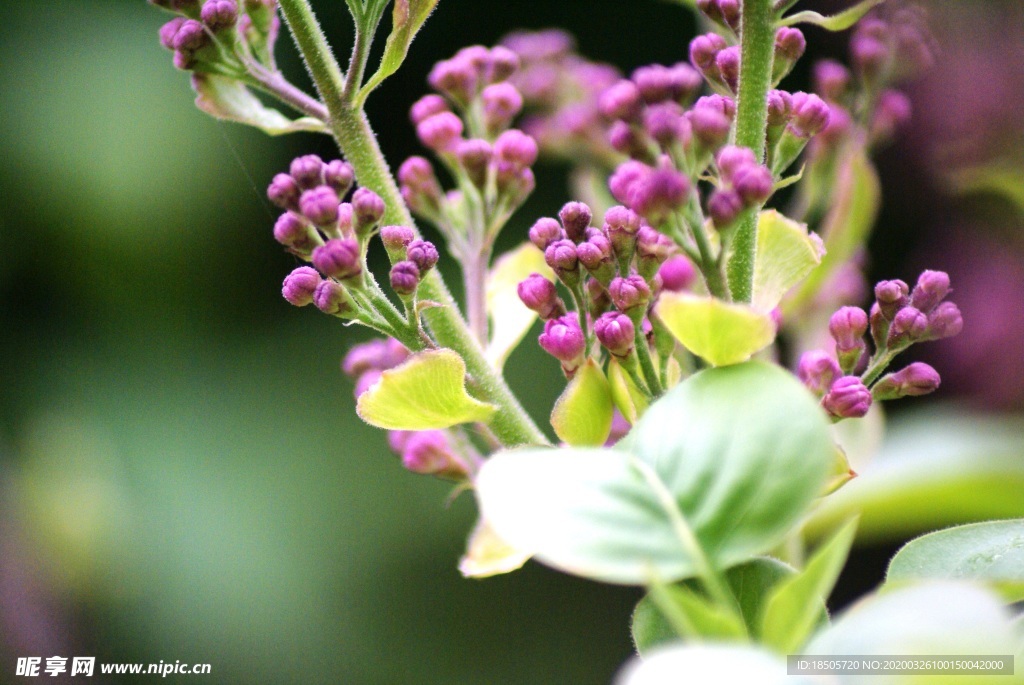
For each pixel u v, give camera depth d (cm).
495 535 55
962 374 74
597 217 66
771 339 50
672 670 47
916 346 82
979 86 65
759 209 53
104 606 93
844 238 62
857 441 63
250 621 94
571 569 49
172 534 95
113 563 93
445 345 54
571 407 53
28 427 96
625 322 52
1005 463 63
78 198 96
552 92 67
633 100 53
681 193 50
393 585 97
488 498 49
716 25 55
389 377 52
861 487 63
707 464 49
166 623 93
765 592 51
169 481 96
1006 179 66
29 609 90
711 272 51
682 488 49
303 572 96
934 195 79
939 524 64
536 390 96
